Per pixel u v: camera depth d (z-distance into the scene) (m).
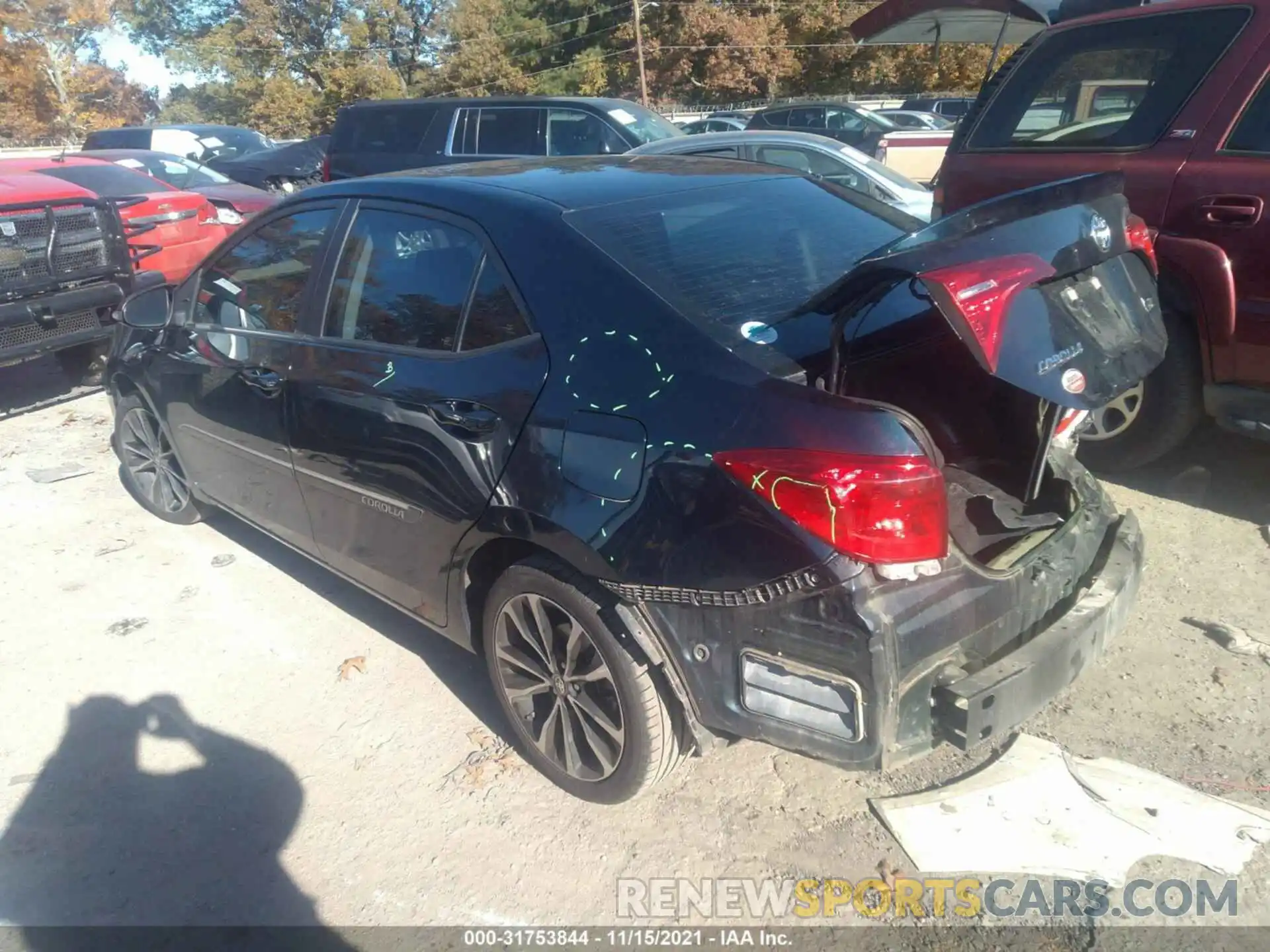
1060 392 2.31
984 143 5.04
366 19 50.53
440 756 3.26
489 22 49.66
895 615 2.26
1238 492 4.50
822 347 2.56
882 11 8.88
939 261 2.25
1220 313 4.08
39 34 48.56
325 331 3.54
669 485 2.44
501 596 2.97
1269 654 3.36
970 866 2.62
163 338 4.47
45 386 7.91
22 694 3.76
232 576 4.56
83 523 5.22
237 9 54.69
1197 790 2.81
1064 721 3.14
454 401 2.94
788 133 8.74
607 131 10.21
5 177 6.75
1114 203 2.70
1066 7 5.04
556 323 2.76
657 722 2.68
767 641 2.38
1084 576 2.86
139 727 3.52
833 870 2.67
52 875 2.87
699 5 44.66
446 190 3.25
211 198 11.39
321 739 3.39
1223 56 4.18
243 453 4.05
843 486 2.19
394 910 2.67
